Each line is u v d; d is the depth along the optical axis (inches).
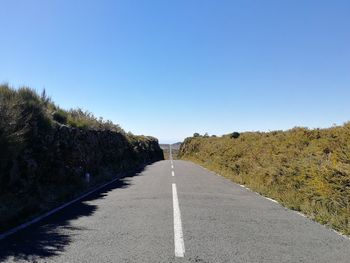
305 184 421.1
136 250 222.2
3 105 390.0
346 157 394.0
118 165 996.6
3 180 371.2
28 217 327.0
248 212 361.4
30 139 446.0
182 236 258.7
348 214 308.7
